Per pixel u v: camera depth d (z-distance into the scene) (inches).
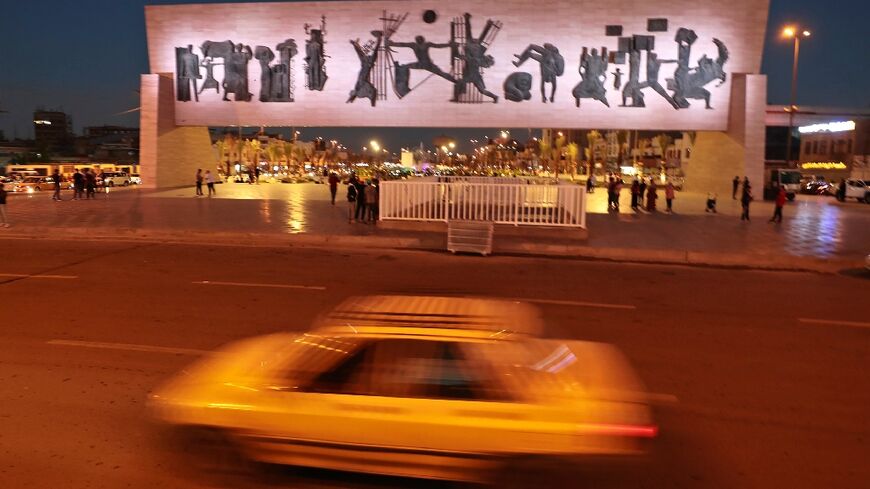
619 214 1028.5
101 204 1077.8
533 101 1349.7
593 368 165.5
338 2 1382.9
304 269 505.0
